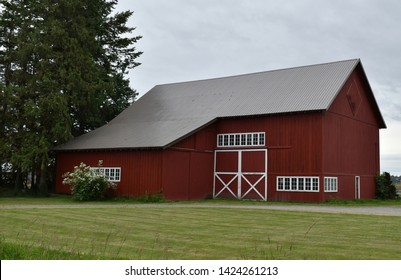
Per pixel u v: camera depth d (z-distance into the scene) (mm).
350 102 36656
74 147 36688
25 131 36938
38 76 36500
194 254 11898
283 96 35344
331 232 15734
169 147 32500
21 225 17188
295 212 22391
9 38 40125
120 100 50000
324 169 32156
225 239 14266
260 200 34000
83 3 39562
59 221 18422
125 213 21688
